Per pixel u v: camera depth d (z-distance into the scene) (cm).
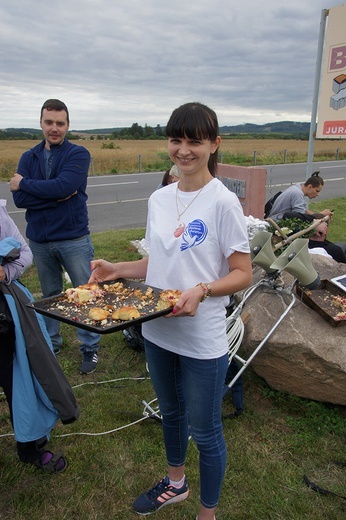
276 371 318
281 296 346
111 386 350
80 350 376
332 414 309
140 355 397
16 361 235
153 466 267
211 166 196
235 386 308
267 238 335
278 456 274
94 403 328
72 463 268
